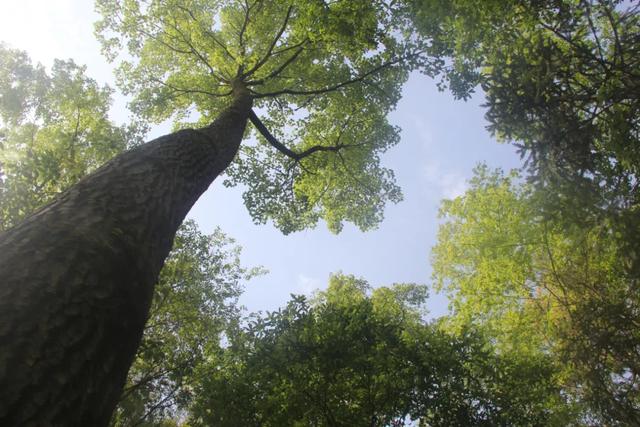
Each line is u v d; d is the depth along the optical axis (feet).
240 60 28.02
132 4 30.55
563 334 27.37
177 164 12.64
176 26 31.78
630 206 18.31
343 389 21.18
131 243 7.83
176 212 11.05
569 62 17.65
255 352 21.49
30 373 4.64
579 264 34.32
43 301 5.46
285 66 30.68
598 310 26.08
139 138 32.45
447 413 19.80
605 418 25.75
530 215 20.40
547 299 40.88
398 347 21.13
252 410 21.07
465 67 22.90
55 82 30.89
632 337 24.72
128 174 10.18
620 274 30.12
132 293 6.93
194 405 22.26
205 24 32.99
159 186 10.63
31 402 4.45
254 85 32.01
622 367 26.94
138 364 30.35
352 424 20.21
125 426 30.30
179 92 33.96
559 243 36.58
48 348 5.02
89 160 31.42
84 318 5.72
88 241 6.91
